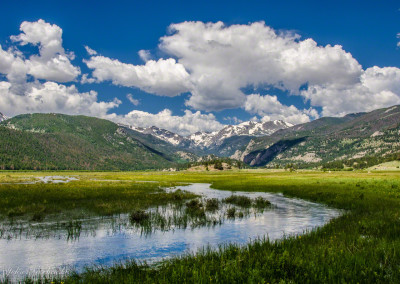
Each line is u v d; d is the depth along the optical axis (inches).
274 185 2269.9
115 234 639.1
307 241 495.8
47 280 363.9
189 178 4315.9
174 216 851.4
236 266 356.2
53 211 917.2
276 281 317.7
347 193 1409.9
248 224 764.0
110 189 1750.7
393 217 707.4
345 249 411.8
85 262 449.1
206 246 535.8
